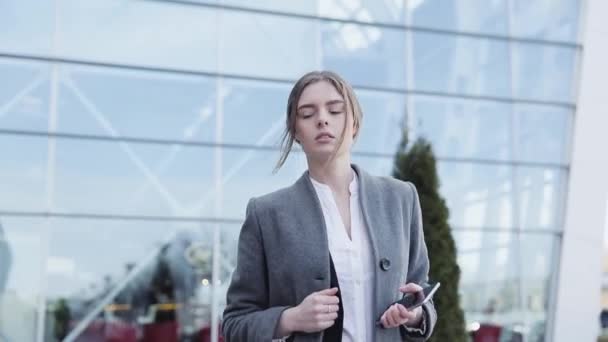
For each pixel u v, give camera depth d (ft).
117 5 32.35
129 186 31.81
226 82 33.42
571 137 37.50
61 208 30.99
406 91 35.35
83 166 31.37
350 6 35.37
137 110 32.17
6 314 29.91
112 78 31.99
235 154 33.17
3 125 30.63
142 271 31.55
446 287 22.66
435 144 35.47
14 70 30.91
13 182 30.55
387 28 35.65
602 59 37.88
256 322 5.57
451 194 35.55
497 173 36.42
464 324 22.77
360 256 5.70
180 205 32.32
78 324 30.66
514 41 37.24
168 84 32.68
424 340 5.79
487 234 36.01
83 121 31.48
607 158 37.52
